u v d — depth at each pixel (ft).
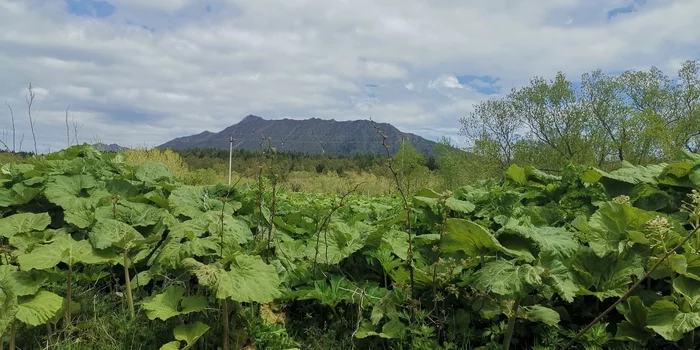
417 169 50.03
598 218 14.07
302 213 20.65
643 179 17.62
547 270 11.02
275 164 18.69
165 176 21.72
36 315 11.48
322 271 15.39
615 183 18.01
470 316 13.19
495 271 11.39
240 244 15.43
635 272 12.77
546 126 95.81
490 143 96.73
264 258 16.01
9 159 26.86
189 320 13.07
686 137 84.79
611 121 90.79
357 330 12.91
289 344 12.86
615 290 12.66
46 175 19.89
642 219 13.35
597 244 13.51
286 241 17.46
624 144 89.51
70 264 12.72
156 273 13.97
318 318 14.56
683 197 17.15
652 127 81.25
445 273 13.05
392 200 30.22
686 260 11.87
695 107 84.74
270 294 11.68
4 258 14.19
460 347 12.67
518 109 97.14
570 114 92.63
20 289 11.78
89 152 23.38
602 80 91.86
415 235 17.06
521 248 12.64
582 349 12.09
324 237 16.49
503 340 12.65
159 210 17.61
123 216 17.02
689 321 10.66
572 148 93.66
